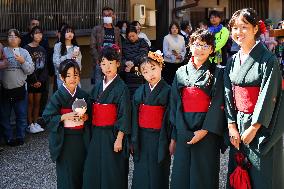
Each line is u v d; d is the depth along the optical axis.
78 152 3.38
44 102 6.41
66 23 6.77
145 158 3.27
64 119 3.31
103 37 6.23
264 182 2.77
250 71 2.75
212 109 2.97
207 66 3.05
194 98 3.02
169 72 7.30
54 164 4.75
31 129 6.06
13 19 6.84
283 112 2.77
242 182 2.82
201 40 2.99
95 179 3.35
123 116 3.26
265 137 2.73
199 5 10.98
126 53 6.18
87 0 7.69
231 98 2.88
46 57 6.21
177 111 3.10
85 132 3.38
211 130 2.96
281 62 6.90
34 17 7.07
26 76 5.55
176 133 3.18
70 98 3.38
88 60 8.01
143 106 3.27
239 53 2.88
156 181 3.27
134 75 6.00
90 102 3.42
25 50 5.54
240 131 2.82
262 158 2.76
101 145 3.33
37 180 4.29
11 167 4.68
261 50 2.76
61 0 7.37
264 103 2.67
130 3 8.34
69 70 3.35
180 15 9.27
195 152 3.05
